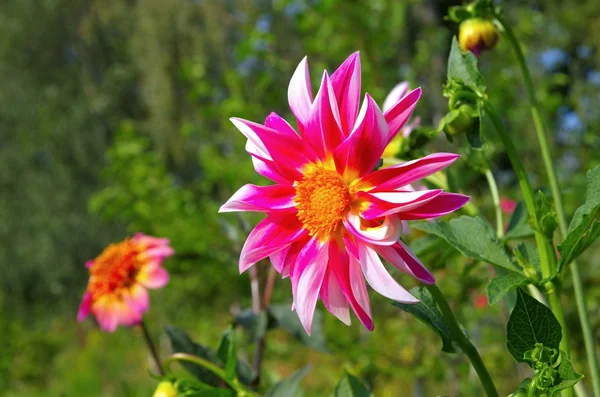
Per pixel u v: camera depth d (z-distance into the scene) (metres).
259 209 0.44
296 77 0.46
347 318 0.43
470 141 0.49
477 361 0.44
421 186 0.61
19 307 5.41
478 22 0.56
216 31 2.69
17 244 5.54
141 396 2.11
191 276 1.72
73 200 5.58
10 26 5.75
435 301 0.44
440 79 1.62
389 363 1.19
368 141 0.42
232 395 0.58
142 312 0.77
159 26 3.36
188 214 1.52
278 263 0.45
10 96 5.79
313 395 1.20
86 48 5.72
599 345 0.96
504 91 1.61
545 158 0.54
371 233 0.42
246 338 0.95
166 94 3.34
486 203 1.29
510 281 0.46
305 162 0.45
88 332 4.96
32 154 5.74
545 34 2.32
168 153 3.27
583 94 1.71
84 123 5.58
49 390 3.79
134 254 0.79
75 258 5.54
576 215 0.45
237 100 1.63
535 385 0.40
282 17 1.86
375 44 1.55
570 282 1.03
